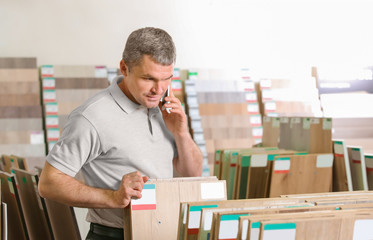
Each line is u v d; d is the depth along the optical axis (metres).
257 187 3.77
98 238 2.23
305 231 1.57
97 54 7.37
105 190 2.01
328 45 8.16
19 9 7.07
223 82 7.66
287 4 8.01
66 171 1.99
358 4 8.18
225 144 7.42
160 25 7.64
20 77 6.91
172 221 2.17
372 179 3.35
